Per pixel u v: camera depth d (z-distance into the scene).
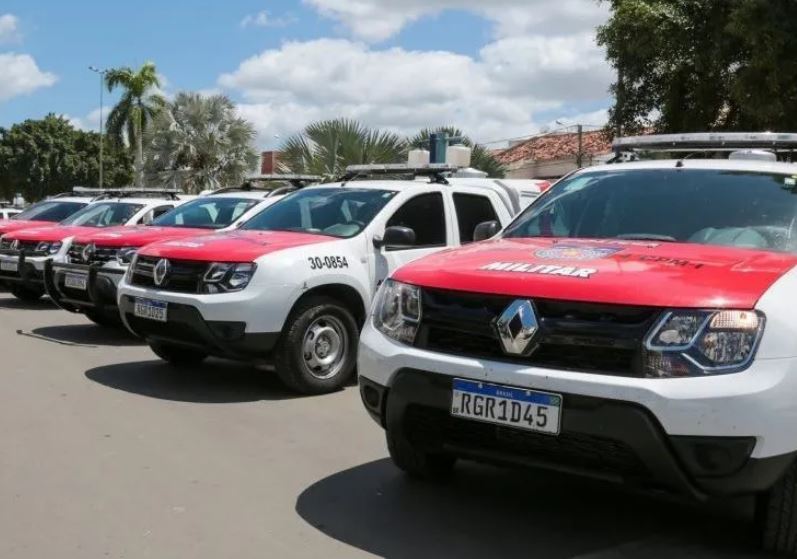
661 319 3.29
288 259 6.53
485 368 3.52
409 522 4.03
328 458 5.01
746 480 3.23
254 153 34.16
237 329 6.34
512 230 5.02
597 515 4.17
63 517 4.02
